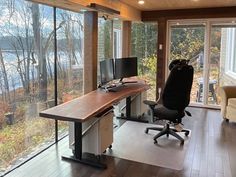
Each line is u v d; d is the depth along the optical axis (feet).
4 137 9.96
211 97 21.06
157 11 21.08
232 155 11.56
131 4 18.08
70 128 11.34
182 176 9.71
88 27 14.21
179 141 13.29
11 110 10.25
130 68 16.72
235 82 20.89
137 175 9.78
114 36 20.59
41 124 12.11
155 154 11.68
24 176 9.56
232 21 19.75
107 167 10.39
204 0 16.72
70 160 10.86
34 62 11.46
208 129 15.21
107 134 11.51
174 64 12.61
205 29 20.52
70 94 14.48
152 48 22.09
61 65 13.52
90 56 14.38
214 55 20.71
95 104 10.74
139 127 15.61
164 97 12.33
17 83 10.51
